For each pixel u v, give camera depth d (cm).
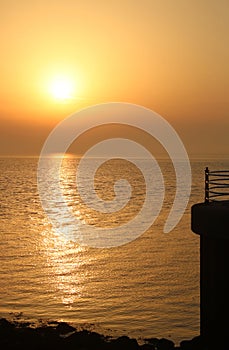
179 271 3934
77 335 1712
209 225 1395
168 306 2947
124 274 3878
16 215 8681
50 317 2736
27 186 16112
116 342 1647
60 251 5091
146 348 1623
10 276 3831
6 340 1636
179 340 2352
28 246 5422
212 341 1424
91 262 4425
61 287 3462
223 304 1398
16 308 2909
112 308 2919
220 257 1394
